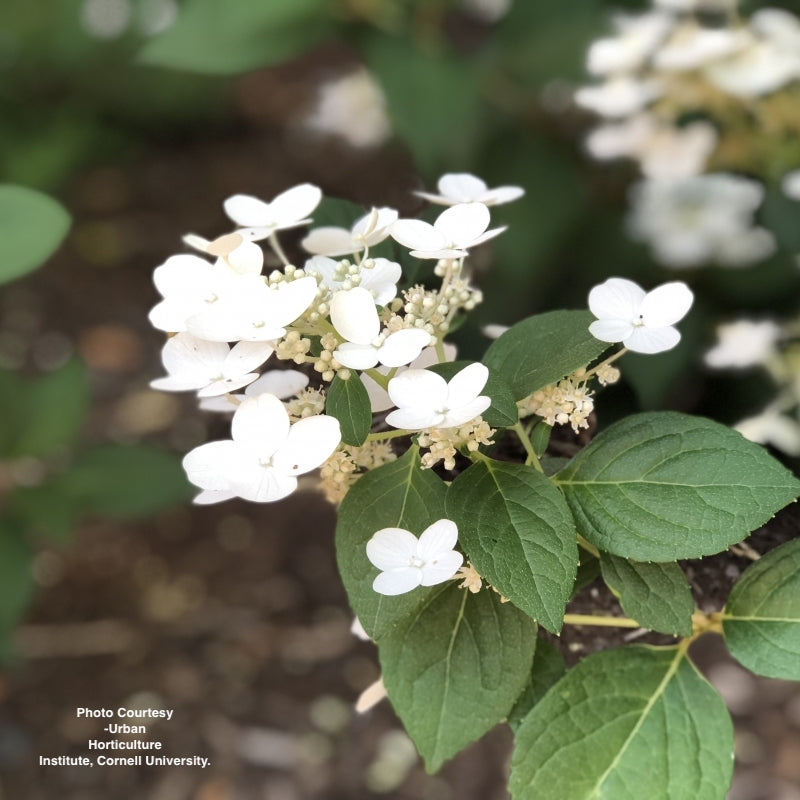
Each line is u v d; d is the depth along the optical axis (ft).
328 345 0.90
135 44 3.49
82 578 3.06
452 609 1.01
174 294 0.95
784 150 1.90
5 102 3.43
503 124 2.17
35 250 1.32
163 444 3.06
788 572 1.04
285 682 2.83
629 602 0.97
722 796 1.00
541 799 1.00
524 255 2.02
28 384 2.50
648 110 1.95
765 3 2.12
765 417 1.74
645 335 0.93
